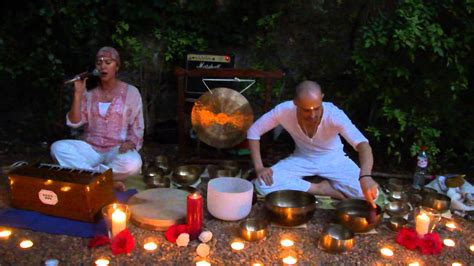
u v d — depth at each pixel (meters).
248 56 4.73
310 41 4.61
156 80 4.79
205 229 2.96
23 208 3.07
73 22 4.51
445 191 3.63
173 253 2.70
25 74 4.55
